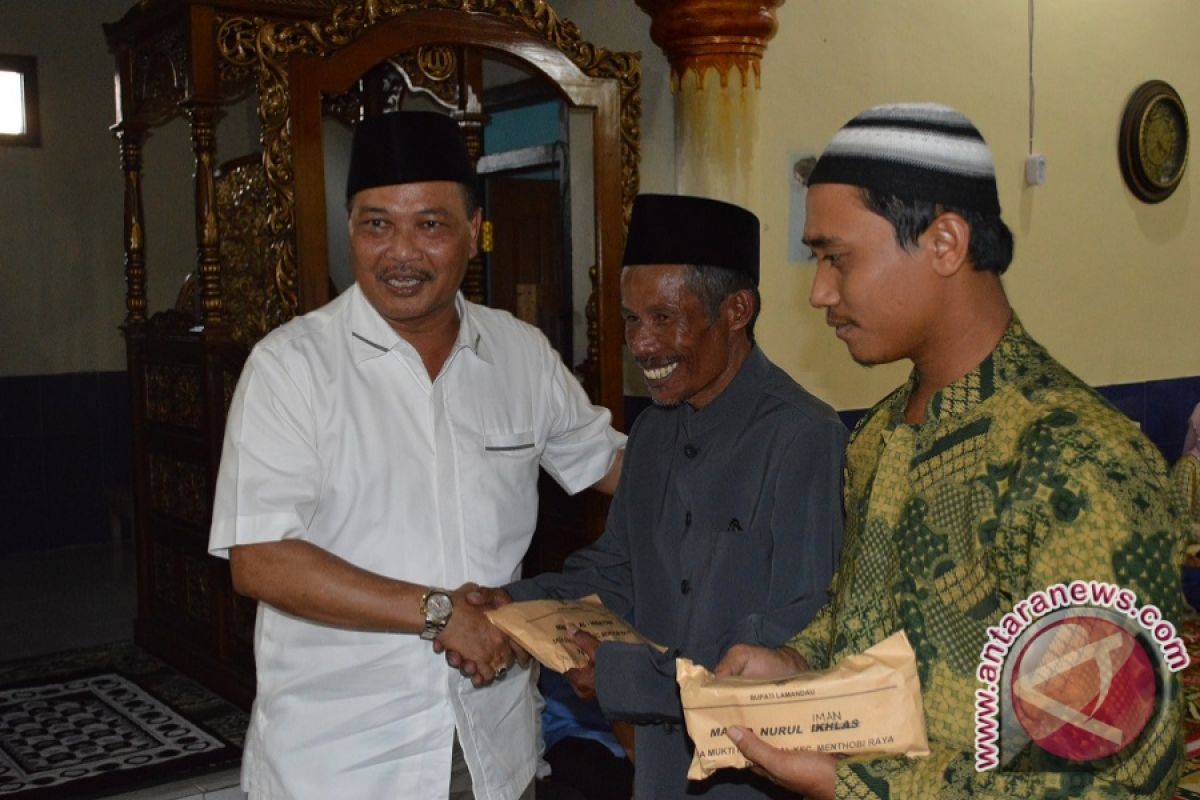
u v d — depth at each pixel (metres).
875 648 1.14
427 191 1.81
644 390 3.86
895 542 1.20
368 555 1.87
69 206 6.75
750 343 1.82
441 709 1.88
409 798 1.87
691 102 3.56
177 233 7.05
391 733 1.86
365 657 1.85
